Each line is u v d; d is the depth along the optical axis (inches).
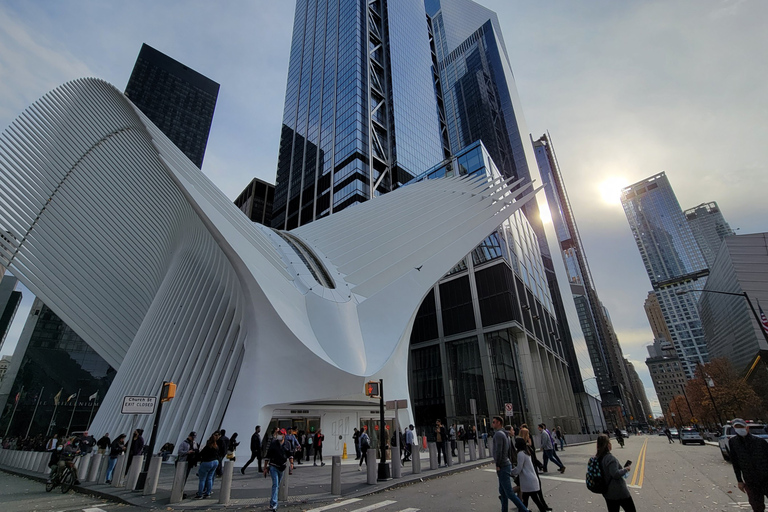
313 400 689.0
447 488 430.0
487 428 1530.5
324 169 3198.8
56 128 1010.7
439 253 1127.0
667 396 6973.4
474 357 1738.4
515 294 1829.5
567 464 667.4
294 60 4507.9
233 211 910.4
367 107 3137.3
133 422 479.5
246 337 729.0
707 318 4377.5
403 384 885.8
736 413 2150.6
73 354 3277.6
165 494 397.4
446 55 6786.4
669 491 396.5
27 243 963.3
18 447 1343.5
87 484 482.3
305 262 1046.4
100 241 1081.4
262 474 559.8
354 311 938.1
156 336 922.7
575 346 3358.8
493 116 5255.9
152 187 1001.5
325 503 355.3
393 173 3058.6
